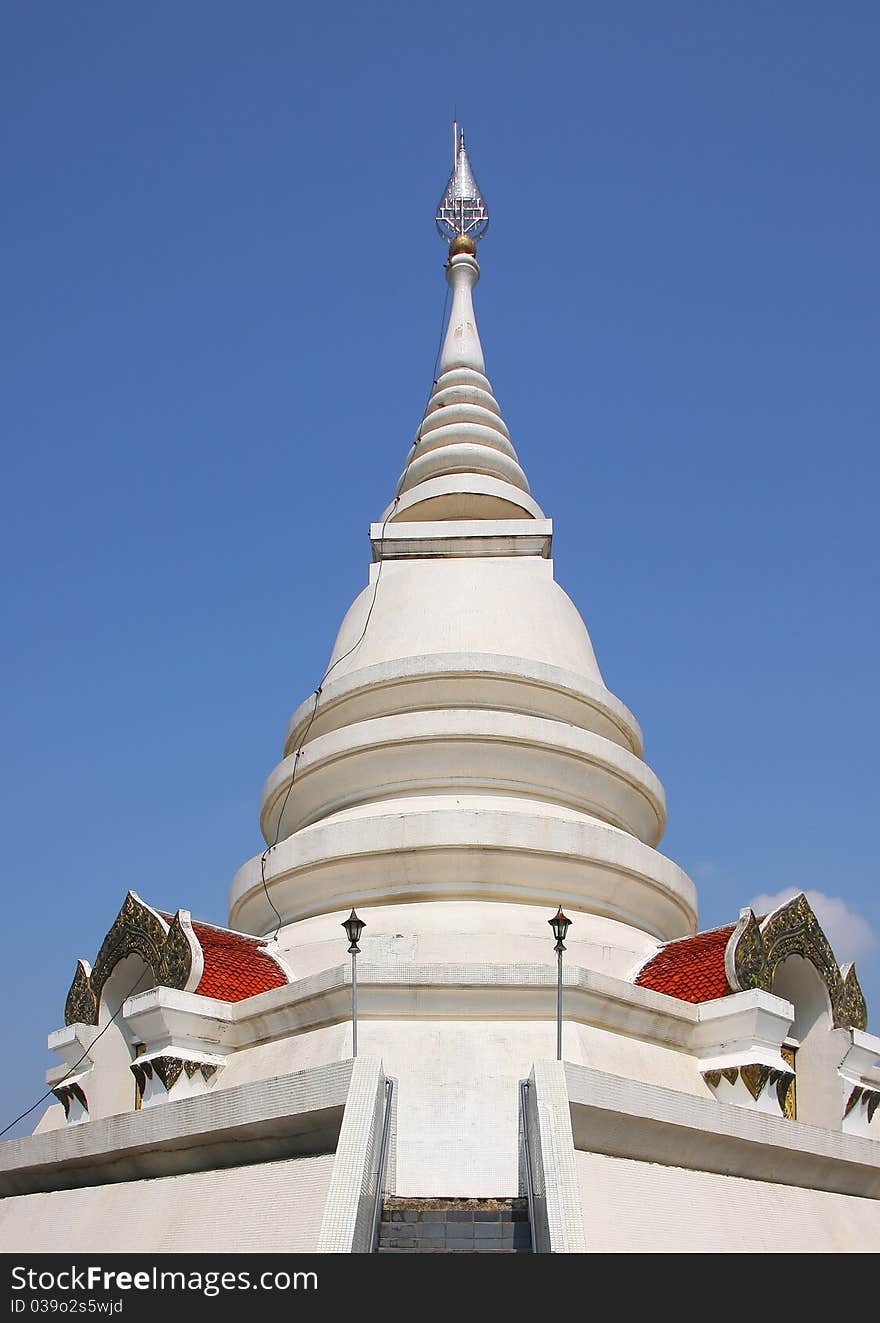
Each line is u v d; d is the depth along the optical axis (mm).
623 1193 19469
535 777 29484
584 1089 19172
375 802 29484
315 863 27688
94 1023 27938
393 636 32625
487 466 37625
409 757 29328
